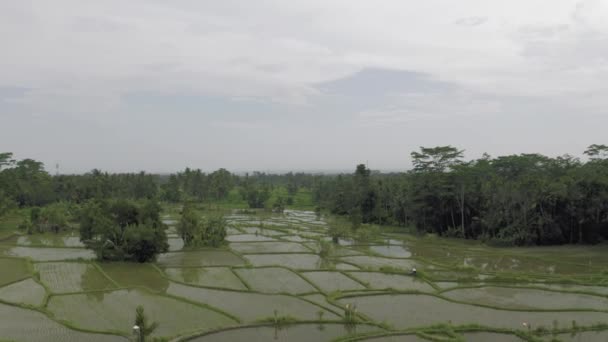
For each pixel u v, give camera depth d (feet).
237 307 122.72
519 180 249.96
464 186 271.49
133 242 179.52
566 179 236.43
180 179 521.65
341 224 322.34
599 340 100.48
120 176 504.84
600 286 147.74
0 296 129.90
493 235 251.19
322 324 109.29
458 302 128.67
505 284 149.69
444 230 289.33
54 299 128.36
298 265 181.88
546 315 117.91
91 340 96.37
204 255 203.31
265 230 293.84
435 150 285.64
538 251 220.23
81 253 202.08
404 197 313.53
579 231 237.45
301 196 597.52
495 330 104.99
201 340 97.86
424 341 98.53
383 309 122.21
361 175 392.06
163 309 119.96
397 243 247.50
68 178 456.86
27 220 274.16
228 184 510.17
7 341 91.81
